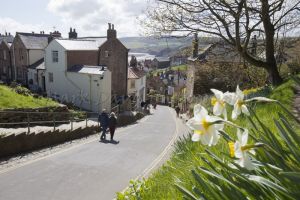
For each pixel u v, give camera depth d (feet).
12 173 31.81
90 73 94.53
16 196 26.13
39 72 115.75
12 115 52.26
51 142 46.42
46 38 137.39
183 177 12.17
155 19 40.42
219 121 5.12
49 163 36.11
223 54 46.37
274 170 5.95
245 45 39.70
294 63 66.18
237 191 6.18
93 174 32.81
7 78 144.87
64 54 101.91
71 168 34.60
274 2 38.32
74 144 48.19
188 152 16.57
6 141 37.63
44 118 59.47
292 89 32.55
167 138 58.34
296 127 14.56
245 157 5.03
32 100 63.41
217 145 13.04
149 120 99.60
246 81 77.46
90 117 81.15
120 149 45.91
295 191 5.40
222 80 97.76
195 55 101.55
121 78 122.01
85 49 107.65
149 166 36.81
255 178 5.61
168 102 204.54
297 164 6.07
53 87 108.99
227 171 7.07
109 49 115.55
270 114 19.83
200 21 39.58
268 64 41.88
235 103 5.74
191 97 107.14
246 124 14.96
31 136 41.73
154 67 347.36
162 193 12.78
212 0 37.22
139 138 57.16
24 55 128.26
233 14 37.22
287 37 56.49
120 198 14.48
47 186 28.73
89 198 26.50
